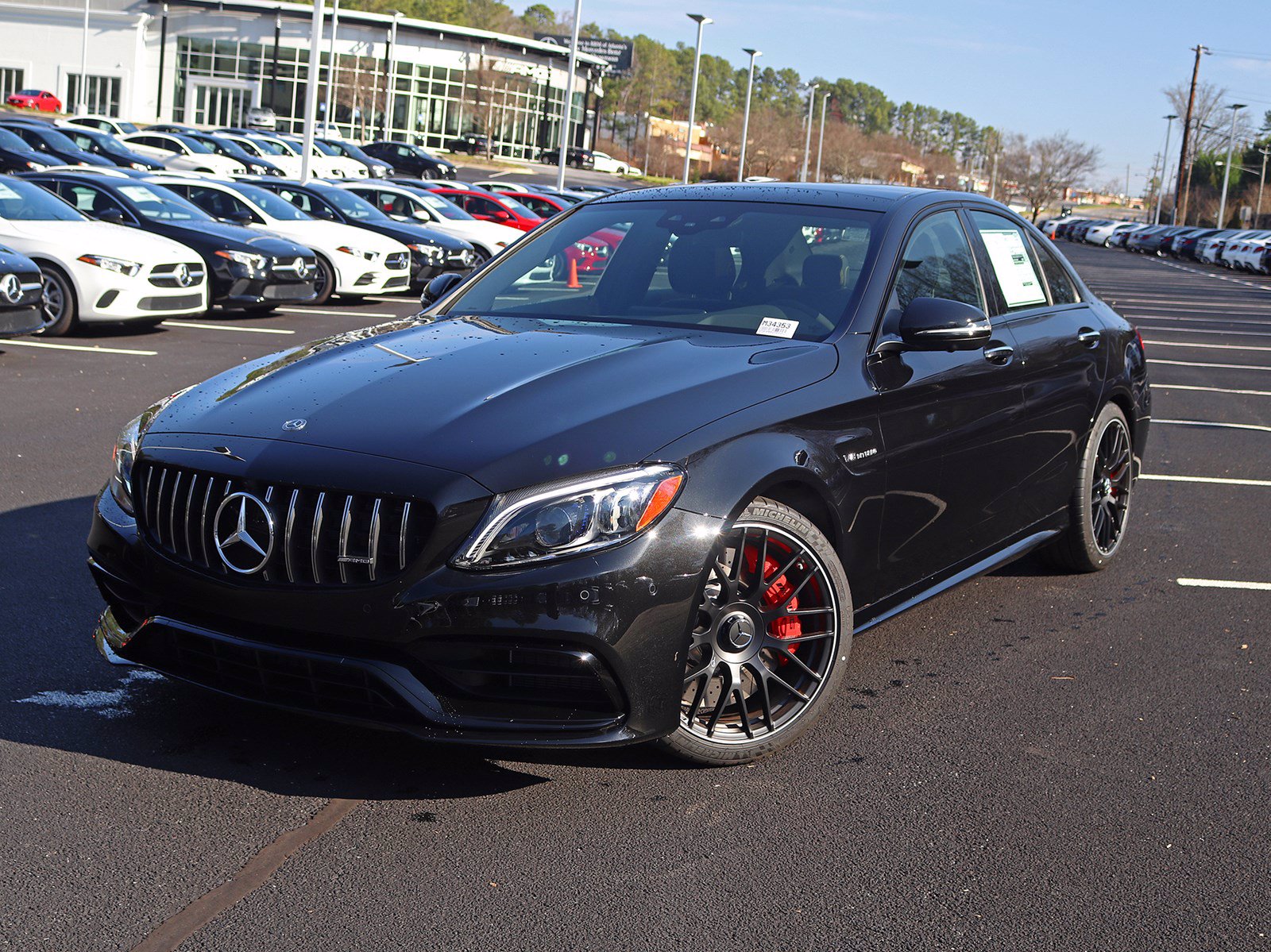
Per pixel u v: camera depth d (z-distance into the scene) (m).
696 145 106.06
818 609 3.24
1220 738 3.52
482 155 72.31
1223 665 4.12
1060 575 5.17
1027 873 2.71
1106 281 32.41
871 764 3.26
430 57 70.56
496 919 2.45
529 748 2.98
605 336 3.52
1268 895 2.66
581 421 2.88
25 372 9.09
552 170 68.75
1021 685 3.88
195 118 68.69
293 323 13.32
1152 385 12.07
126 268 11.25
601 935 2.41
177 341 11.32
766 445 3.03
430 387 3.09
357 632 2.72
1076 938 2.46
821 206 4.08
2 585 4.34
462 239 18.56
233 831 2.75
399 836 2.76
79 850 2.64
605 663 2.74
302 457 2.83
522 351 3.36
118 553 3.07
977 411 3.91
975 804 3.04
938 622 4.50
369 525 2.72
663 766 3.18
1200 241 52.22
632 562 2.74
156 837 2.71
